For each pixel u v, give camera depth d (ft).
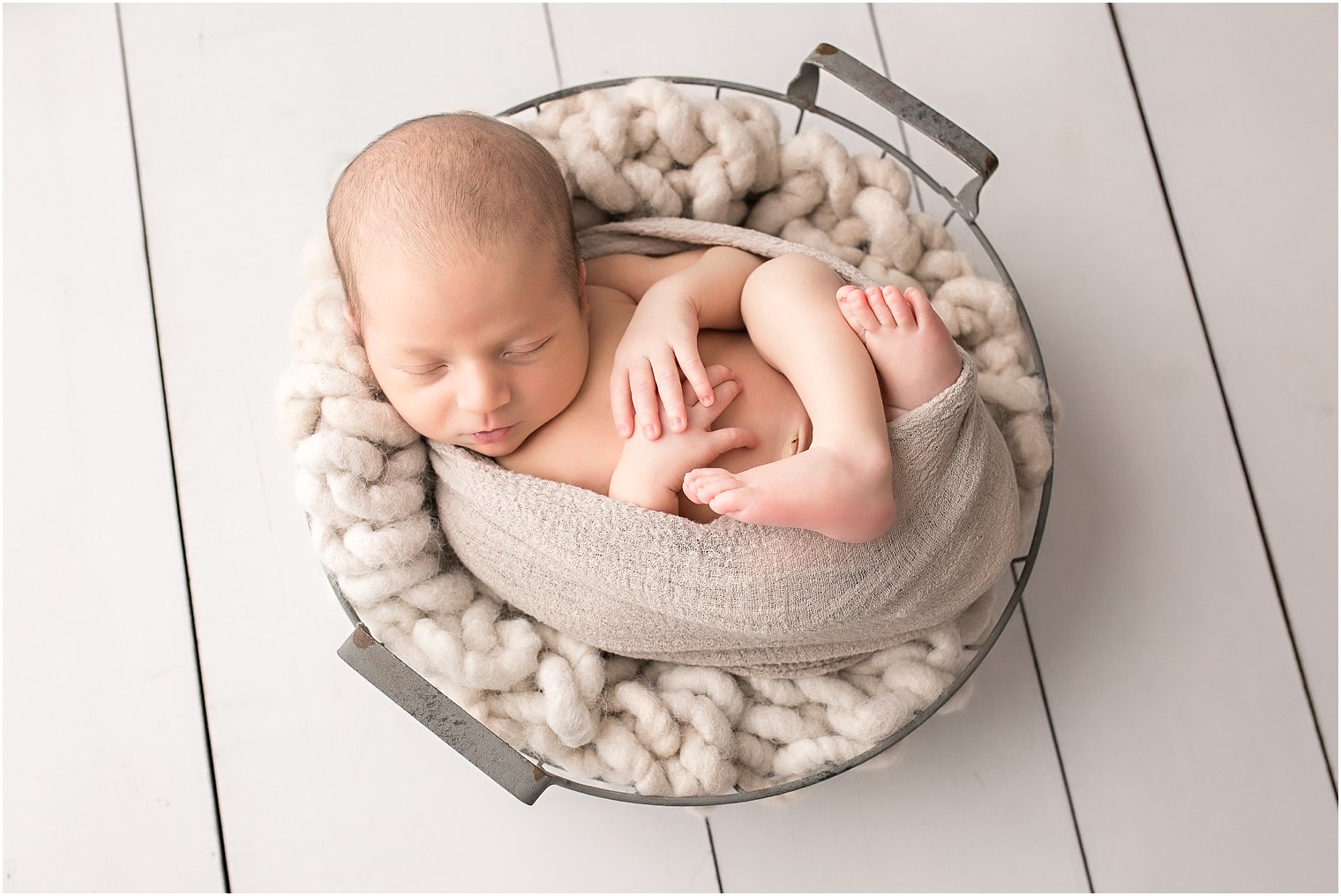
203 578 4.31
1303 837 4.33
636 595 3.43
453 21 4.75
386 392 3.49
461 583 3.77
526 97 4.73
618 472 3.47
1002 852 4.26
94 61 4.63
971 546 3.54
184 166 4.58
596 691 3.65
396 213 3.17
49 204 4.52
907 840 4.25
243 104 4.64
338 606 4.32
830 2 4.85
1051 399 4.12
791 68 4.81
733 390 3.52
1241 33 4.80
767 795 3.52
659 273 3.95
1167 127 4.82
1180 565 4.48
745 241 3.86
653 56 4.78
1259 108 4.83
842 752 3.67
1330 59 4.83
